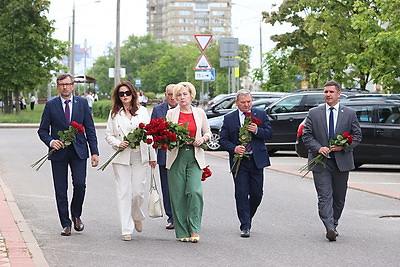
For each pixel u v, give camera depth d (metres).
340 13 35.78
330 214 10.51
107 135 10.54
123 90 10.52
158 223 11.96
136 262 8.98
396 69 29.11
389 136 19.89
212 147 27.92
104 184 16.94
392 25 30.30
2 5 62.16
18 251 9.18
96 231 11.10
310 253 9.55
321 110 10.72
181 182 10.30
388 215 12.83
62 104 10.80
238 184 10.77
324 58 36.66
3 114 62.47
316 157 10.53
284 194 15.46
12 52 60.62
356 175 19.61
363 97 21.22
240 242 10.29
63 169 10.71
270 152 26.95
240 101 10.75
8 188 15.85
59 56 63.81
